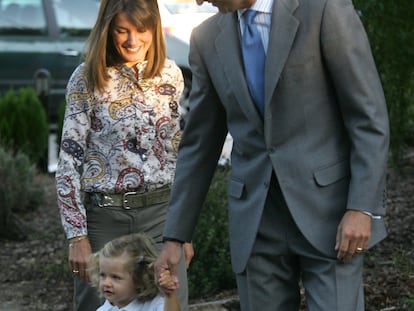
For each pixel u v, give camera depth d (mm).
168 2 12852
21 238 11906
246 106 5316
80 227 6484
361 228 5082
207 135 5672
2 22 17562
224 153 12781
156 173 6559
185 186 5691
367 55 5191
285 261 5480
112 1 6469
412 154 12938
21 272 10633
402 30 10219
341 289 5270
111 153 6531
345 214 5164
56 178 6508
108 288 5887
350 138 5238
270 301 5516
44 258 11070
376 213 5125
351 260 5316
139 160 6523
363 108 5137
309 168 5258
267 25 5289
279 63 5184
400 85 10664
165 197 6613
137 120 6531
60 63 17547
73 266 6523
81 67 6547
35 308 9562
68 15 17734
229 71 5344
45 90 17391
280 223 5398
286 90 5223
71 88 6539
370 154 5113
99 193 6531
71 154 6504
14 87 17453
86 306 6703
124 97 6535
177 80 6664
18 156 13383
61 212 6504
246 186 5449
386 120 5184
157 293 5914
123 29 6418
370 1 9867
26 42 17500
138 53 6496
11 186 12859
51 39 17594
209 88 5570
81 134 6520
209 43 5484
